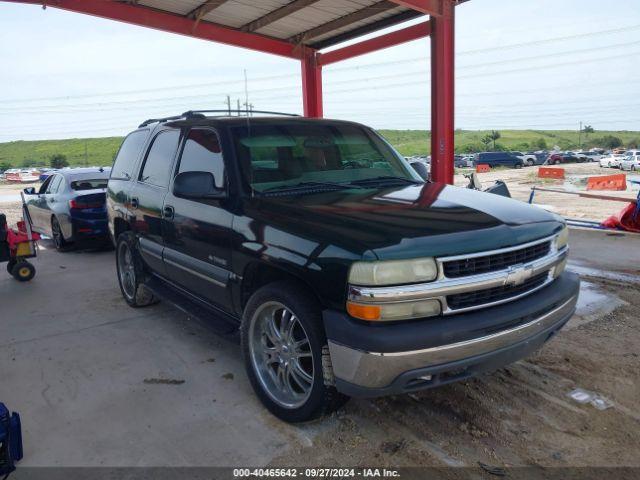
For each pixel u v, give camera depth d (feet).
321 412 10.24
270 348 11.35
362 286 8.76
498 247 9.55
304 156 13.34
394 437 10.28
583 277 21.72
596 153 231.30
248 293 12.09
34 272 23.97
